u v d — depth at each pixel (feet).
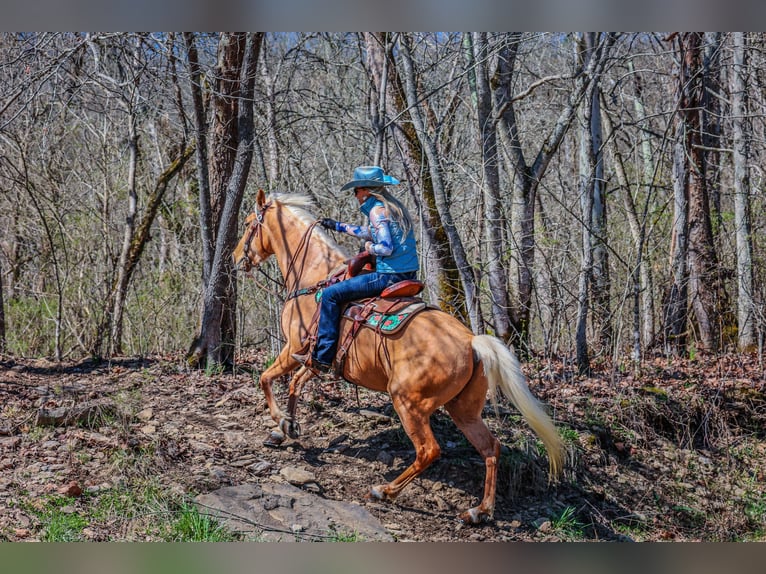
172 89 38.55
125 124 45.80
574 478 25.67
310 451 24.21
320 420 26.25
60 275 44.47
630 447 29.17
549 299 38.86
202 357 32.30
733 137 43.98
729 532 25.59
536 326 45.70
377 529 20.12
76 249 44.34
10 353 37.22
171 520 19.13
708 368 38.34
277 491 21.04
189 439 23.98
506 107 35.12
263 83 45.34
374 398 28.63
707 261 43.50
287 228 24.16
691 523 25.96
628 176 55.16
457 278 34.91
